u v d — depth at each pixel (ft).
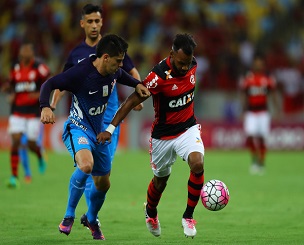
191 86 81.97
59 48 298.76
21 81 151.84
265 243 82.74
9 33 309.63
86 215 87.66
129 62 98.58
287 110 278.87
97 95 80.38
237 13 317.42
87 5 97.35
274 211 115.44
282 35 313.94
